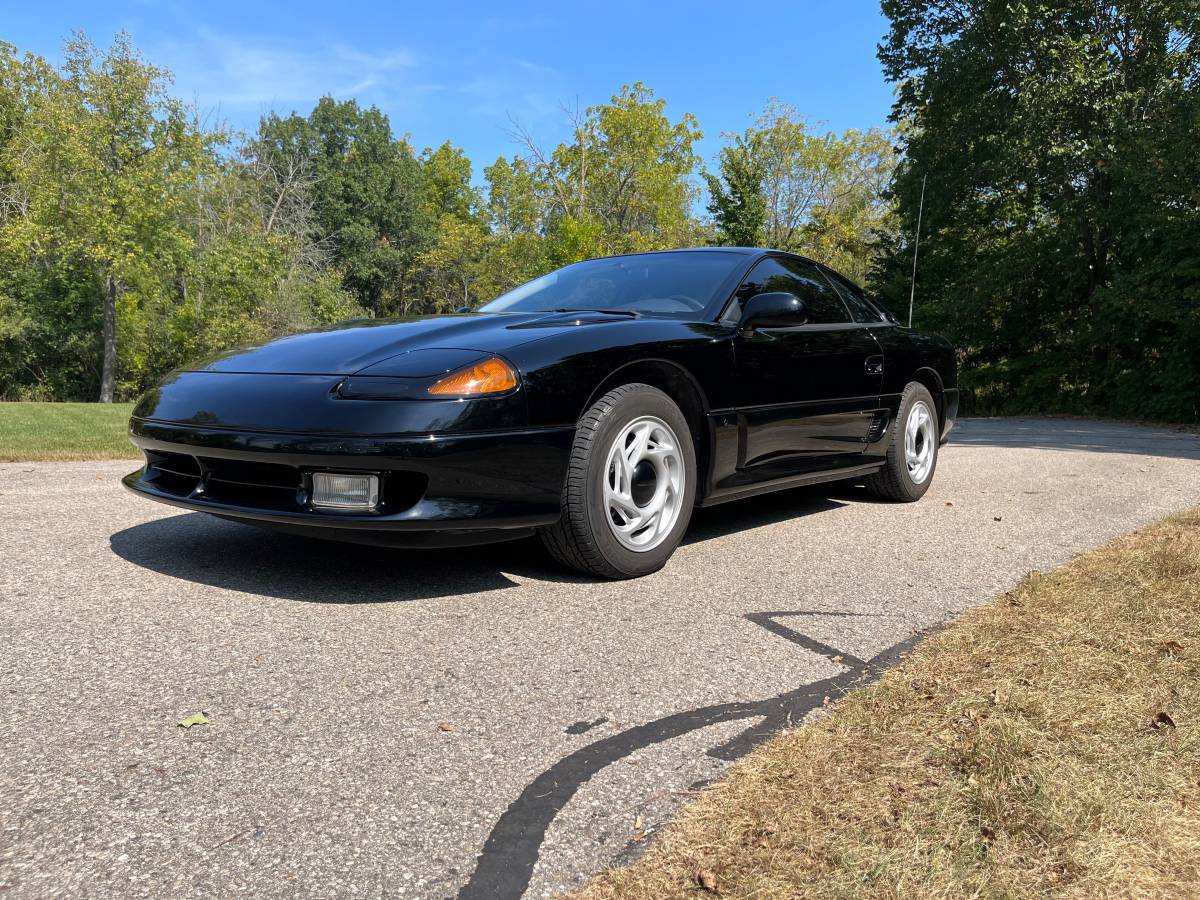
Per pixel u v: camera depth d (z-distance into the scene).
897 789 1.42
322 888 1.19
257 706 1.79
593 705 1.83
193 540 3.25
